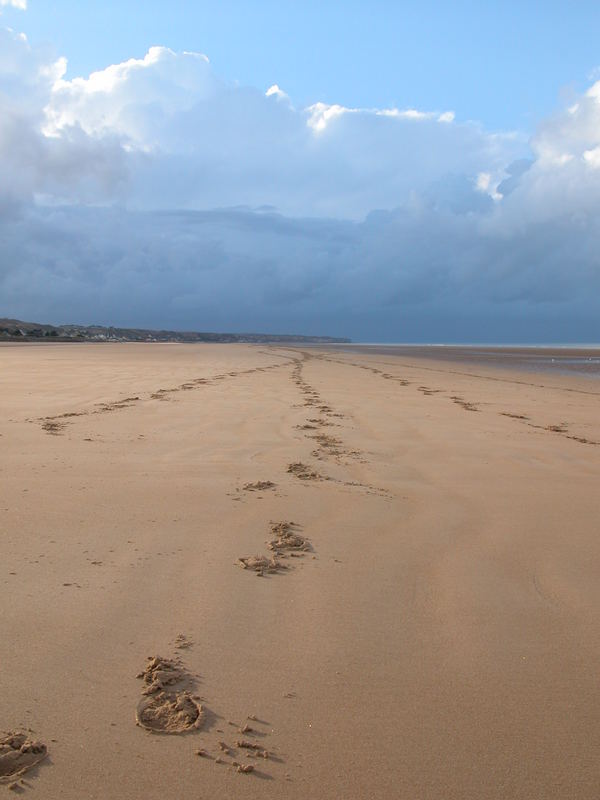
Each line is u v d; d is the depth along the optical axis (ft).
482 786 6.98
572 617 11.23
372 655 9.73
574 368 108.99
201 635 10.20
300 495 18.98
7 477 19.85
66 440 25.96
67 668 9.11
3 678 8.81
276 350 200.75
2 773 7.04
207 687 8.75
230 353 149.48
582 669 9.47
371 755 7.46
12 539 14.39
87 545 14.17
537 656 9.83
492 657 9.77
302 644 10.02
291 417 34.58
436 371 89.92
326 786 6.96
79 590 11.80
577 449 27.71
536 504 18.72
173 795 6.78
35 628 10.28
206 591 11.93
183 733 7.77
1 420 30.60
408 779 7.07
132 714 8.09
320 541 15.05
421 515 17.39
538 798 6.84
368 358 144.36
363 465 23.45
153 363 88.12
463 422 35.04
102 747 7.47
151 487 19.22
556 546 15.01
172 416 33.35
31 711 8.09
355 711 8.29
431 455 25.73
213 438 27.50
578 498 19.47
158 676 8.88
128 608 11.10
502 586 12.57
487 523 16.79
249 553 14.02
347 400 44.27
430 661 9.60
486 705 8.48
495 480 21.68
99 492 18.48
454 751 7.55
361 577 12.89
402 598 11.91
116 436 27.20
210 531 15.40
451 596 12.04
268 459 23.75
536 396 52.47
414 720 8.13
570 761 7.42
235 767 7.21
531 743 7.73
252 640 10.10
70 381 52.70
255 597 11.74
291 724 8.00
